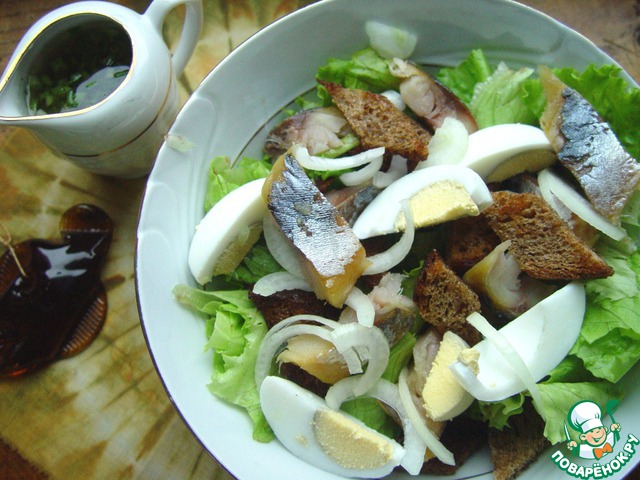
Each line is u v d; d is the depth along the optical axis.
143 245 0.23
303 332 0.23
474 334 0.23
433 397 0.23
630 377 0.24
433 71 0.28
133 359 0.27
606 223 0.24
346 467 0.23
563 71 0.25
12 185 0.28
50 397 0.27
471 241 0.24
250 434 0.24
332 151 0.26
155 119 0.26
